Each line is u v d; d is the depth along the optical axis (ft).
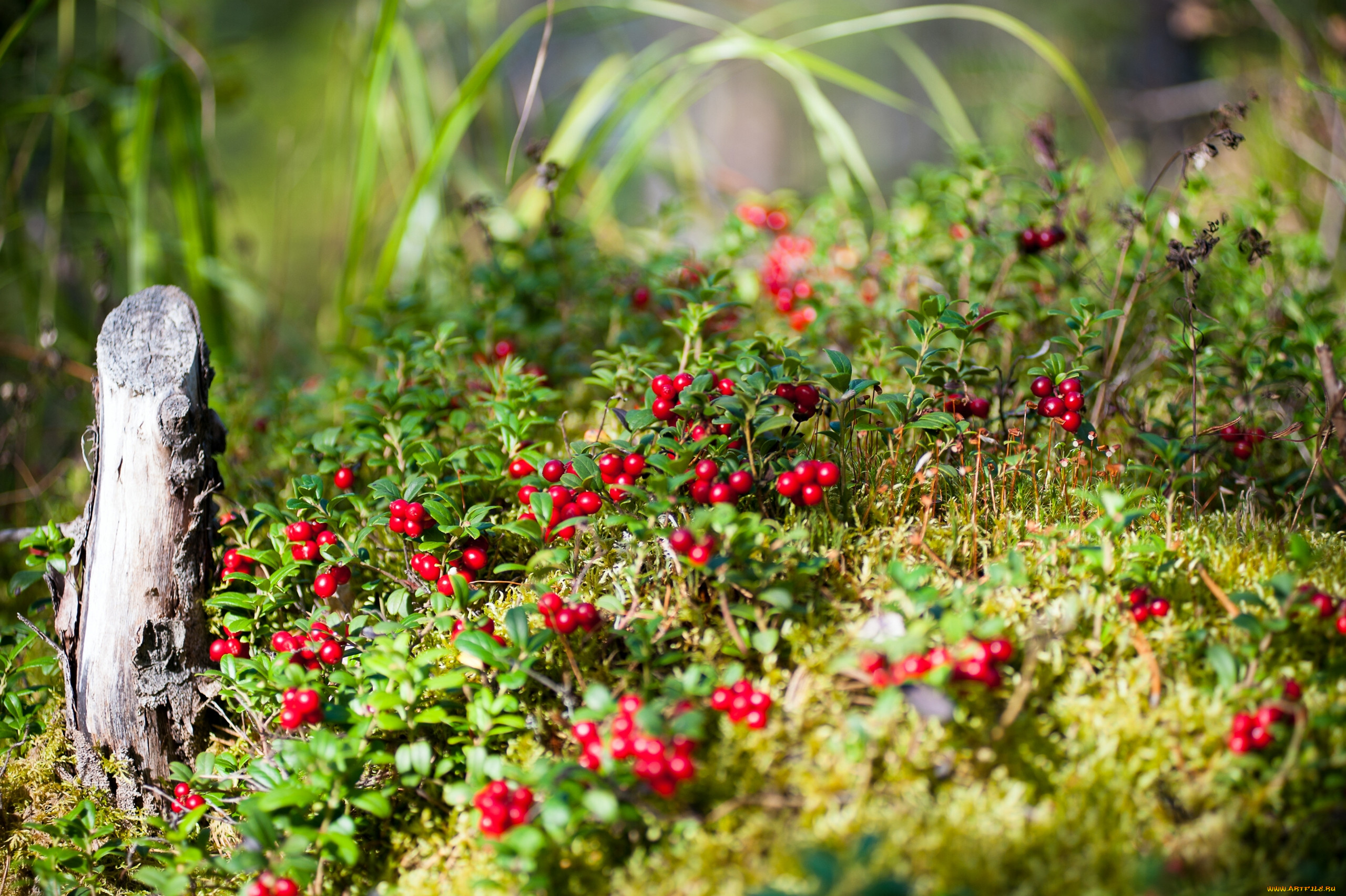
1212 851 2.42
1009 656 2.46
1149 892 2.38
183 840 2.56
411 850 2.54
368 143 3.42
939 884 2.38
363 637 2.68
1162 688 2.51
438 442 2.89
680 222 3.39
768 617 2.56
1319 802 2.43
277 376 3.44
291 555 2.67
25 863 2.64
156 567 2.65
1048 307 3.06
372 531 2.78
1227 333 2.95
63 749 2.71
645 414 2.64
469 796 2.47
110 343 2.70
